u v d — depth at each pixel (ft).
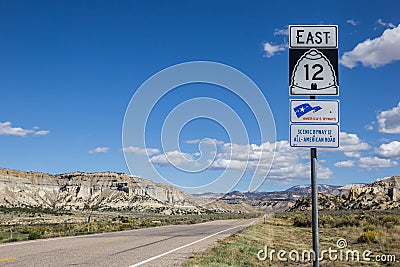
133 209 449.89
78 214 412.77
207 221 239.91
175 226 167.32
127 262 50.29
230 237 93.45
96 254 58.34
